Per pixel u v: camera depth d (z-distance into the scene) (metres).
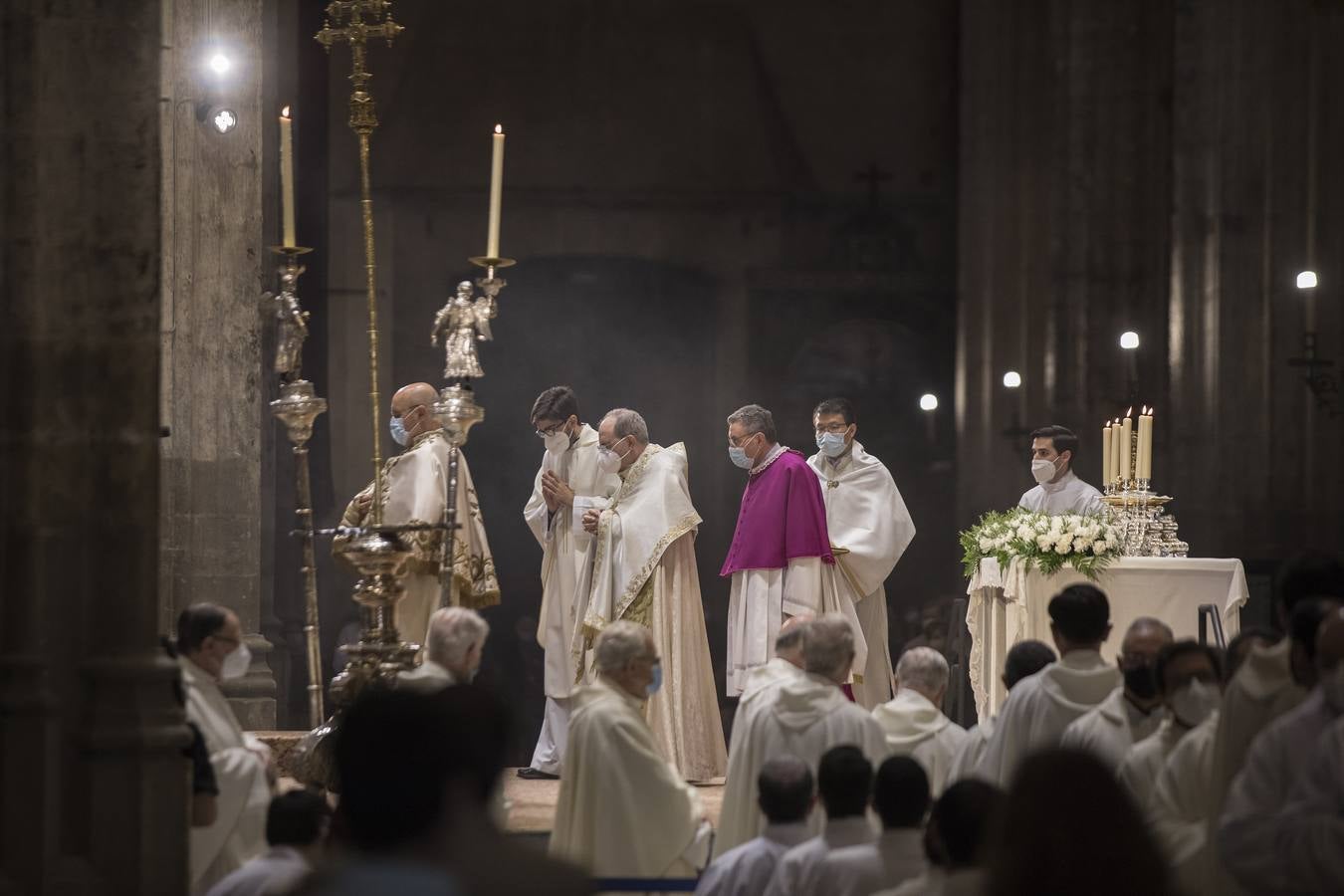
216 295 16.92
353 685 11.59
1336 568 8.39
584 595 14.54
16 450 9.23
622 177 43.66
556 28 43.44
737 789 10.72
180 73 16.89
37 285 9.34
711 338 43.78
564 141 43.47
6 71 9.44
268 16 22.14
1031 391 37.97
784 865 8.83
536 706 40.19
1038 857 4.97
